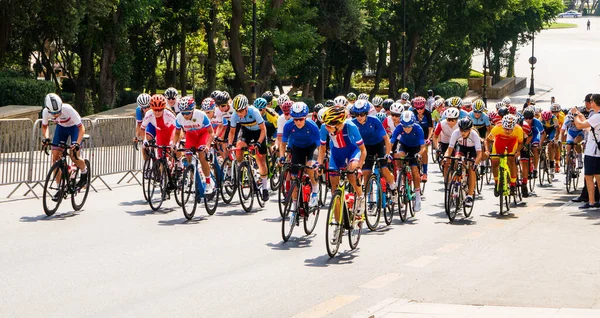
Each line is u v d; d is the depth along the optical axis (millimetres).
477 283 11938
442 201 22938
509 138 20578
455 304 10617
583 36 176875
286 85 98250
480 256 14219
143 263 13500
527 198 24547
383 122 23891
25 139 21109
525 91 105750
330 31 67375
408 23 80250
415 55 89875
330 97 83875
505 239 16125
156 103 19062
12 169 20578
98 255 14062
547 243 15555
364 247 15406
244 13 60781
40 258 13734
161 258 13930
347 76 78875
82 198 20266
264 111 22578
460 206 19234
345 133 15047
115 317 10219
